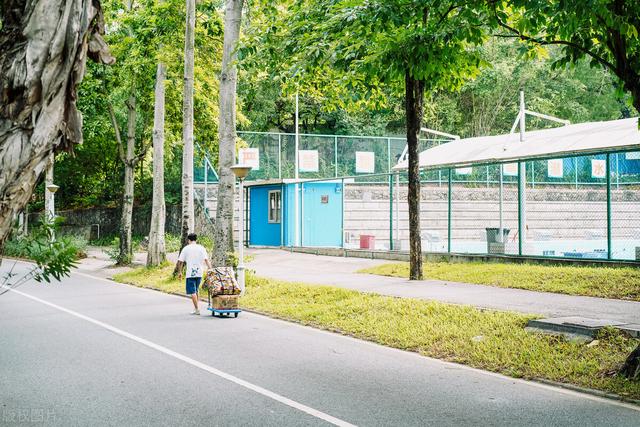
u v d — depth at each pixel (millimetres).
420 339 11148
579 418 6922
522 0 9766
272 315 14953
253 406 7375
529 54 11078
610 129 24406
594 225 30422
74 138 3410
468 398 7762
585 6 8336
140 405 7414
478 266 19688
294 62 17562
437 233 32344
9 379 8703
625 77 8992
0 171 3129
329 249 29297
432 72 13844
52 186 34875
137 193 51438
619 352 9305
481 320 11812
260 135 37719
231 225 20156
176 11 25531
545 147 24984
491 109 56688
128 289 21375
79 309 16203
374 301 14406
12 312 15625
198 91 29250
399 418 6906
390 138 40344
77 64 3312
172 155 39344
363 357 10266
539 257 19422
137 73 27953
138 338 11930
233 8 20062
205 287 15195
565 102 56469
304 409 7250
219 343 11438
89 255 36875
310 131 55875
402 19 12672
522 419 6887
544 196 32438
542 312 12305
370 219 36500
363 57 14992
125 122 42125
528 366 9203
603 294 14297
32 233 4480
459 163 27828
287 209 33906
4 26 3264
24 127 3197
